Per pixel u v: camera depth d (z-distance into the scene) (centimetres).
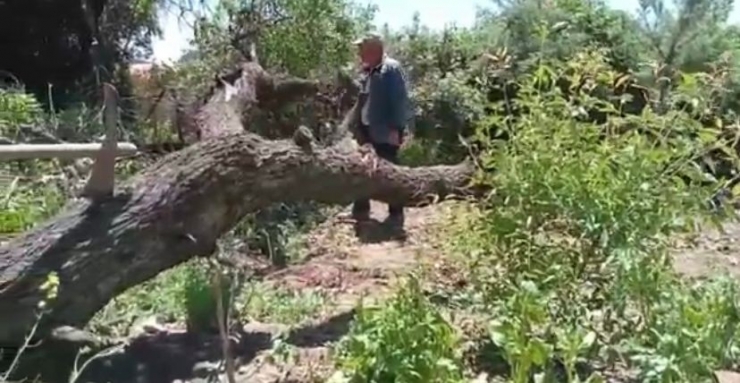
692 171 417
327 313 527
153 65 1306
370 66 785
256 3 1141
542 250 420
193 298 475
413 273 448
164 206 449
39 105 980
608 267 411
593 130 420
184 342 461
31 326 402
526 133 425
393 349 338
